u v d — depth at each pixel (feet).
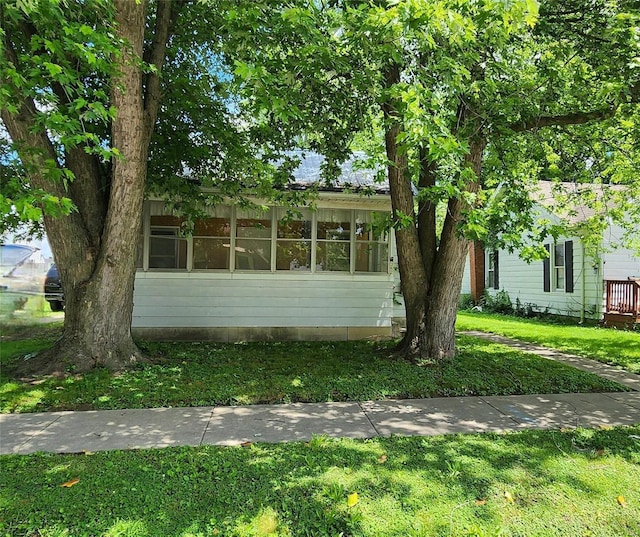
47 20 12.75
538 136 22.29
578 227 36.11
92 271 20.04
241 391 17.13
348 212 31.99
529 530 8.23
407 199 22.38
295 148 28.76
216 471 10.28
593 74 20.33
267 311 30.78
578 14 20.11
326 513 8.56
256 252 30.94
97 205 20.74
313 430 13.30
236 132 25.61
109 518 8.32
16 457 11.09
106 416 14.40
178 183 24.76
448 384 18.43
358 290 31.96
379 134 31.91
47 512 8.50
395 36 13.85
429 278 23.57
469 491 9.54
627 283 38.63
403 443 12.24
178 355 23.39
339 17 16.40
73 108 12.94
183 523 8.21
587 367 22.99
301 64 15.94
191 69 25.36
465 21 12.98
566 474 10.46
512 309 54.90
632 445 12.32
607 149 27.09
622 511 8.94
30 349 23.65
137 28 18.06
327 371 20.33
